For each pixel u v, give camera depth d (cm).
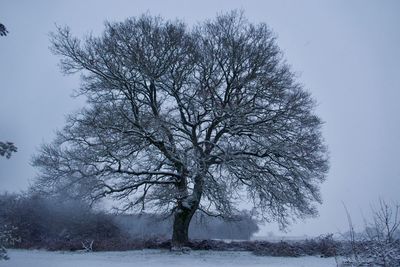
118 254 2083
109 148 2095
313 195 2300
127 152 2186
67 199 2236
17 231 2622
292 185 2223
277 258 1908
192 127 2281
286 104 2238
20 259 1773
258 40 2392
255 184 2156
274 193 2191
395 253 1281
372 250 1316
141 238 2842
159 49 2252
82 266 1492
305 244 2309
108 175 2191
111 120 2133
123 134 2136
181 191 2155
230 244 2566
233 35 2380
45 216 2845
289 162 2222
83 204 2339
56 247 2397
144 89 2328
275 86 2250
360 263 1316
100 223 2942
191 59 2284
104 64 2286
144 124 2139
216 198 2131
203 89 2227
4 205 2823
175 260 1764
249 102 2245
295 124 2258
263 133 2197
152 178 2314
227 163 2081
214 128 2297
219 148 2142
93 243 2455
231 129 2208
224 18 2428
